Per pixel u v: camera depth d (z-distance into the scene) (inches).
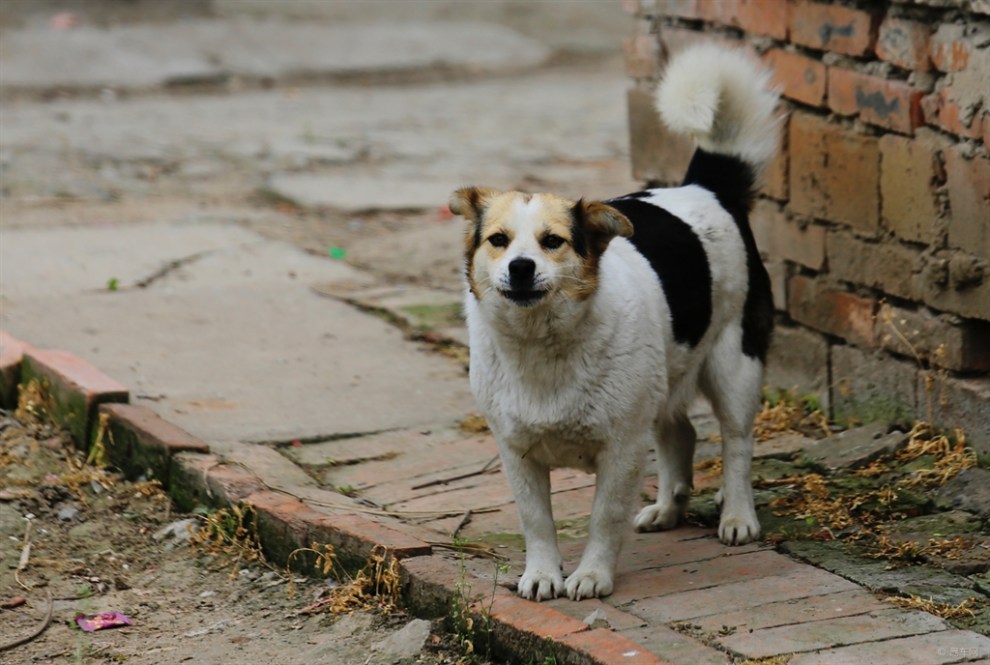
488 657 256.7
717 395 299.4
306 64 978.7
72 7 1076.5
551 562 270.5
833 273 365.4
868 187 349.1
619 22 1186.6
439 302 473.1
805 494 316.2
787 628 245.1
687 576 274.2
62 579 302.0
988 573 268.4
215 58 960.9
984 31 310.5
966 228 321.7
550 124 820.6
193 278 497.7
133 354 415.5
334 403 384.5
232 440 353.1
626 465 266.8
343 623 276.2
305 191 637.9
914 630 242.4
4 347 391.9
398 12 1175.6
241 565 307.3
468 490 328.8
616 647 236.2
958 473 316.8
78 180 643.5
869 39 343.3
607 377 260.8
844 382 366.3
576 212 258.7
